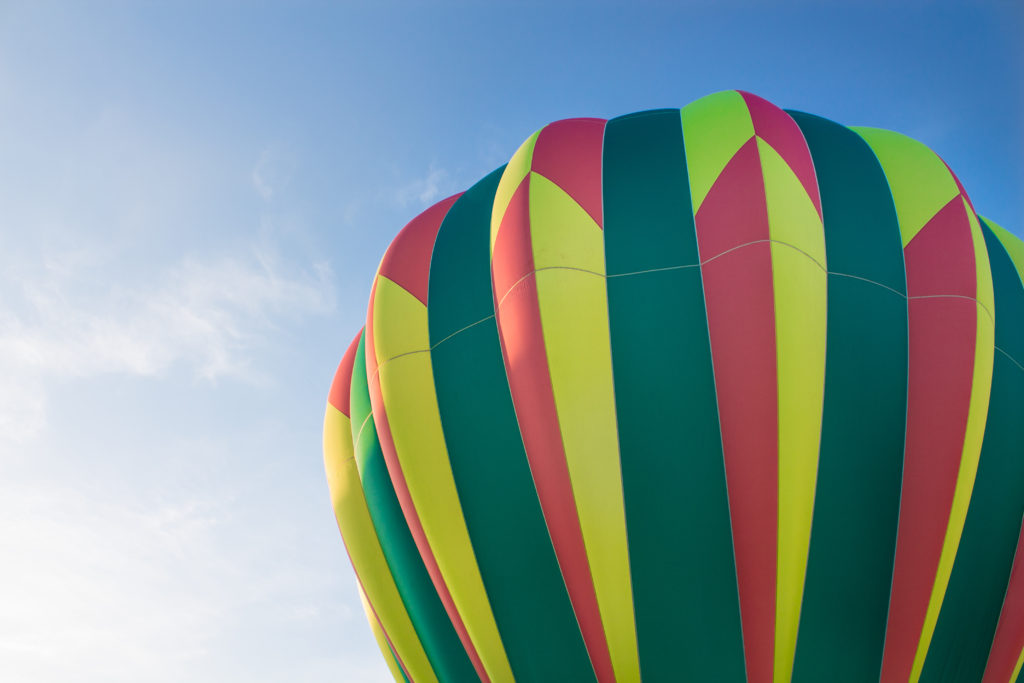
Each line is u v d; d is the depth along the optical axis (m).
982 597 7.94
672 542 7.34
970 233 8.29
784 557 7.22
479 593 8.36
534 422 7.84
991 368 7.99
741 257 7.60
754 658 7.16
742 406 7.30
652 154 8.70
